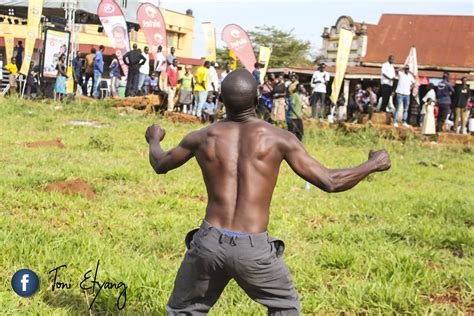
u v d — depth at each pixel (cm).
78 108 1736
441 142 1908
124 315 434
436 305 498
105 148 1195
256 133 327
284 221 741
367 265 577
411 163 1534
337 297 494
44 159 1006
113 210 729
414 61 2109
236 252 312
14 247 532
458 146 1845
